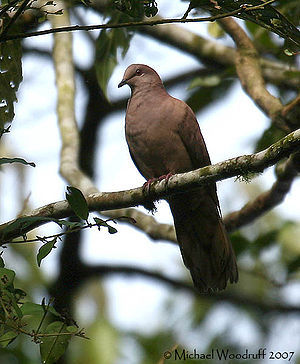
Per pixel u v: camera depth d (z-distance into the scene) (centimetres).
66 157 1059
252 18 669
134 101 982
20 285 1120
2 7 662
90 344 1107
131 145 978
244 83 1096
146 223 1031
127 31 1088
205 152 977
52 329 586
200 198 875
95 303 1162
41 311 584
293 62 1129
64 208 716
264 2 647
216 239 889
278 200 1006
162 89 995
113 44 1091
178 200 877
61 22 1178
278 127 1012
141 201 743
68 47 1187
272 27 680
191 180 712
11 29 794
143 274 1202
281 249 1185
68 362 1083
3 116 805
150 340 1162
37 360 934
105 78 1097
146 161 971
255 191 1262
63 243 1148
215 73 1339
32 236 1150
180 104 965
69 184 1022
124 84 1009
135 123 961
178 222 899
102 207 755
